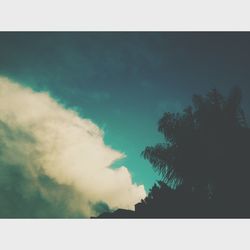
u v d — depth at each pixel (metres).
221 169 6.65
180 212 6.52
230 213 6.28
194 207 6.52
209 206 6.45
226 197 6.46
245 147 6.75
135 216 6.74
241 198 6.38
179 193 6.83
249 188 6.47
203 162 6.76
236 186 6.51
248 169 6.60
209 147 6.82
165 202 6.83
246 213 6.23
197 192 6.70
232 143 6.80
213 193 6.64
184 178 6.81
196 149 6.85
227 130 6.96
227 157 6.70
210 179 6.67
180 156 6.88
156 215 6.61
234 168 6.62
